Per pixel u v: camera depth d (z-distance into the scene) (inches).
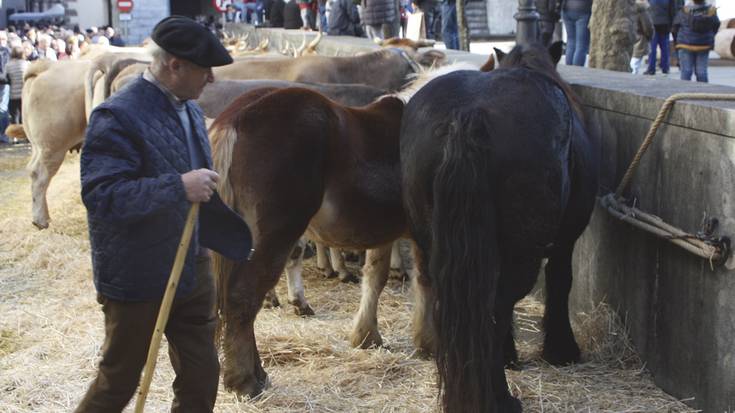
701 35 464.1
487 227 148.1
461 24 490.0
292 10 839.1
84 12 1264.8
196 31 131.4
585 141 178.9
